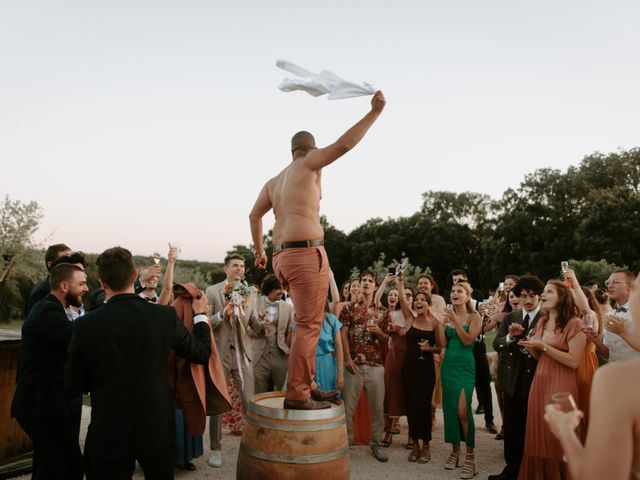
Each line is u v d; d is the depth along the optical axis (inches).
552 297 185.9
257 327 262.2
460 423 221.8
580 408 188.2
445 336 234.4
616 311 209.2
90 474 161.8
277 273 143.9
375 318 247.3
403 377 241.1
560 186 1718.8
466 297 231.3
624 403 55.4
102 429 117.3
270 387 272.5
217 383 154.5
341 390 246.5
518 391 202.2
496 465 231.0
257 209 155.3
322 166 132.6
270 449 136.9
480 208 2297.0
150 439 119.4
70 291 160.9
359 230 2311.8
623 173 1708.9
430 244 2038.6
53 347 152.9
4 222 1151.6
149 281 208.8
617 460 54.5
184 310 174.9
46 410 149.2
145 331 123.0
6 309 1127.0
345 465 142.4
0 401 202.2
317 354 237.5
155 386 122.3
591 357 191.9
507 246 1748.3
